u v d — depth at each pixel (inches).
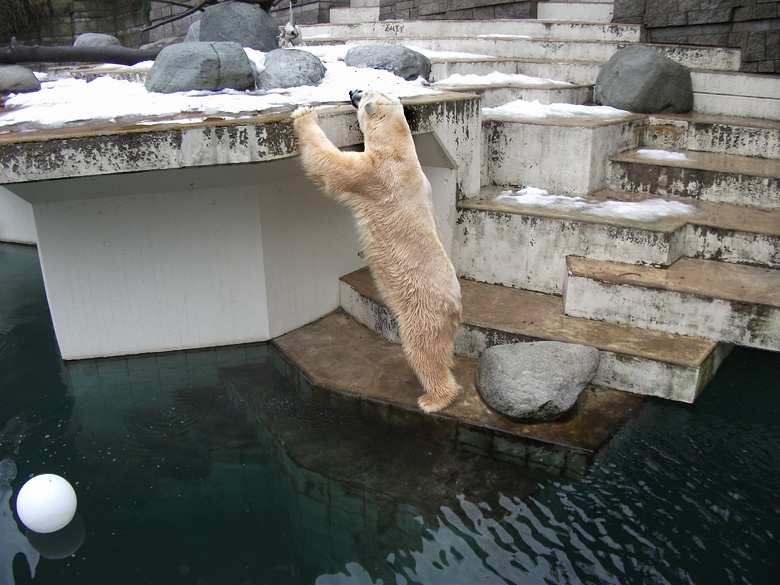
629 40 260.7
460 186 172.6
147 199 145.6
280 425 133.8
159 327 159.3
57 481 107.2
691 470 117.9
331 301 178.2
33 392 146.6
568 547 102.2
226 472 121.3
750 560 99.4
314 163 122.1
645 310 144.9
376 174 122.3
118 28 465.1
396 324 156.9
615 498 111.8
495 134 189.5
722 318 136.8
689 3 243.8
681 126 201.5
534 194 183.2
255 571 99.7
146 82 176.4
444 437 128.8
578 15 291.3
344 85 178.7
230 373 153.6
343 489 115.8
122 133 115.5
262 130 122.5
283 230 158.9
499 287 173.5
